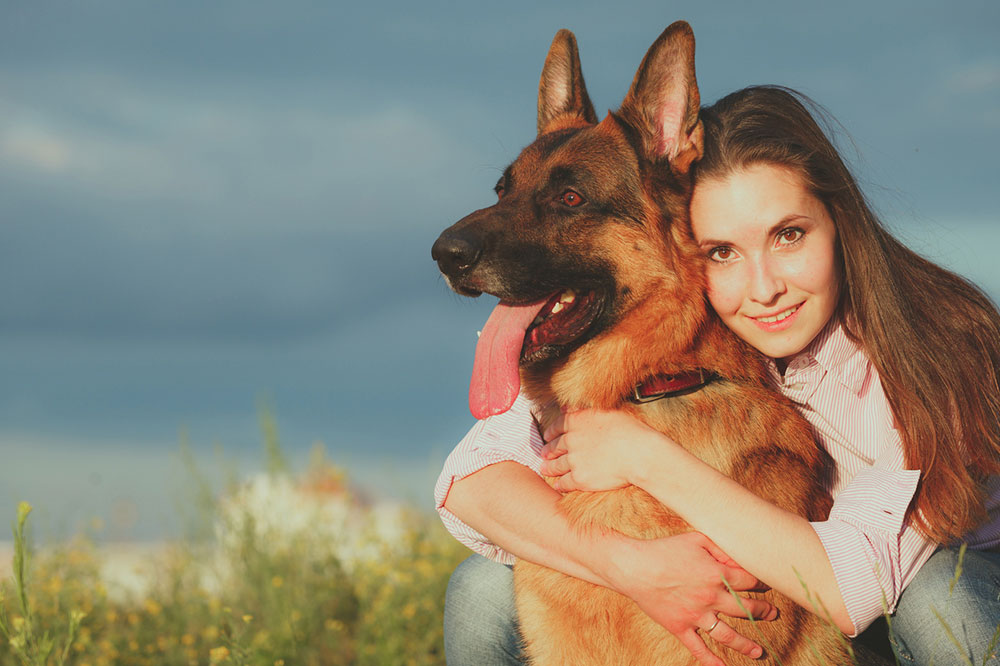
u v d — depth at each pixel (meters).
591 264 3.24
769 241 2.98
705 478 2.83
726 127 3.13
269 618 5.09
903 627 2.85
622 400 3.17
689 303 3.14
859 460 3.24
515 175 3.52
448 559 5.61
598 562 2.86
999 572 2.84
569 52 3.99
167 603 5.43
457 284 3.35
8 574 5.41
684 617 2.76
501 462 3.29
